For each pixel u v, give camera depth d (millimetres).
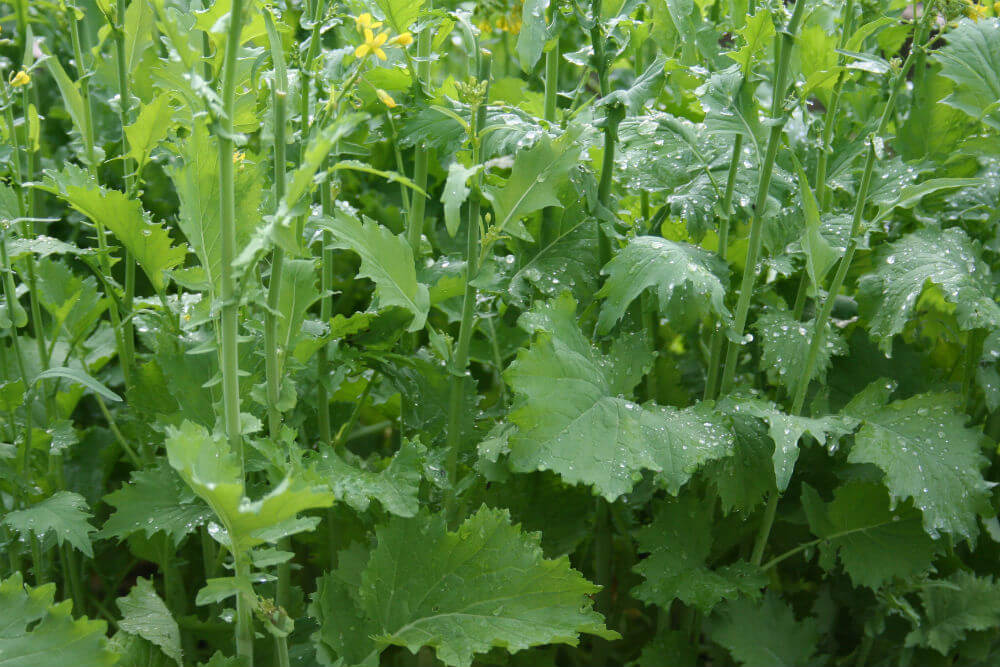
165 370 1636
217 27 1452
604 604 1794
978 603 1708
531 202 1620
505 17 1654
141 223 1618
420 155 1695
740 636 1683
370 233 1596
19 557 1701
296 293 1568
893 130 1912
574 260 1707
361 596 1609
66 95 1688
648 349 1660
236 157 1539
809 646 1698
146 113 1631
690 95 1783
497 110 1663
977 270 1698
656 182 1728
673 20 1692
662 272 1604
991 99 1677
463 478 1713
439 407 1730
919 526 1679
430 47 1697
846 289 1843
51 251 1652
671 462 1585
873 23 1652
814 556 1798
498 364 1774
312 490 1455
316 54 1651
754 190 1694
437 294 1688
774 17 1615
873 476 1745
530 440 1581
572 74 2107
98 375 1928
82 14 1669
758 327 1688
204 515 1617
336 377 1668
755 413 1613
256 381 1636
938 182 1604
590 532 1765
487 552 1612
